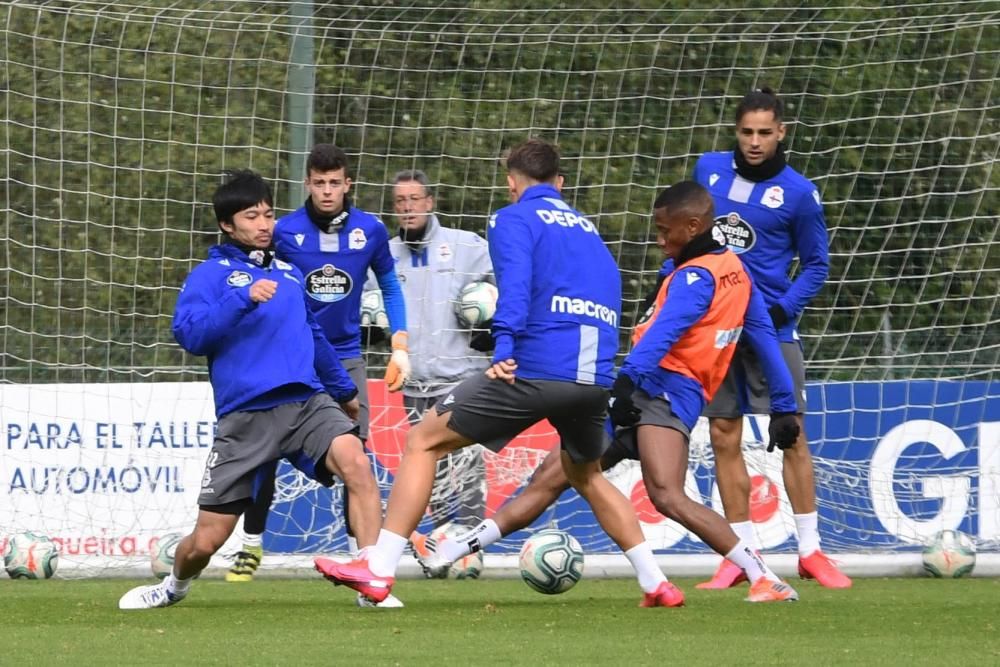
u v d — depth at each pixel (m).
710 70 35.06
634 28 38.03
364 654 16.12
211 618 20.20
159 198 37.81
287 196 37.78
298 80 34.19
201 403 30.89
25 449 30.39
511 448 30.77
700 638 17.70
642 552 21.61
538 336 19.70
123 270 37.38
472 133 36.97
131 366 34.41
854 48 36.44
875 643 17.27
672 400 21.42
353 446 20.52
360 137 36.94
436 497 30.00
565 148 37.31
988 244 34.28
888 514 31.44
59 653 16.25
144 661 15.53
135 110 35.41
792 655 16.09
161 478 30.69
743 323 22.22
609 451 22.20
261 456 20.56
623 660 15.65
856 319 34.97
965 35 36.03
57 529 30.33
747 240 25.48
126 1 36.03
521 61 37.38
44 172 37.44
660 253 37.31
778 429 22.48
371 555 20.36
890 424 31.69
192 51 37.47
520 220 19.70
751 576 22.50
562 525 30.86
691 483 30.97
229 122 37.84
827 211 35.72
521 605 22.27
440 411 20.06
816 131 36.34
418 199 30.50
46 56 36.91
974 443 31.72
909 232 35.56
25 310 36.66
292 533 30.52
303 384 20.59
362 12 36.84
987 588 26.45
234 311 19.78
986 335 34.69
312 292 25.30
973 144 34.06
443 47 36.91
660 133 37.72
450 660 15.61
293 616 20.39
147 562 30.33
